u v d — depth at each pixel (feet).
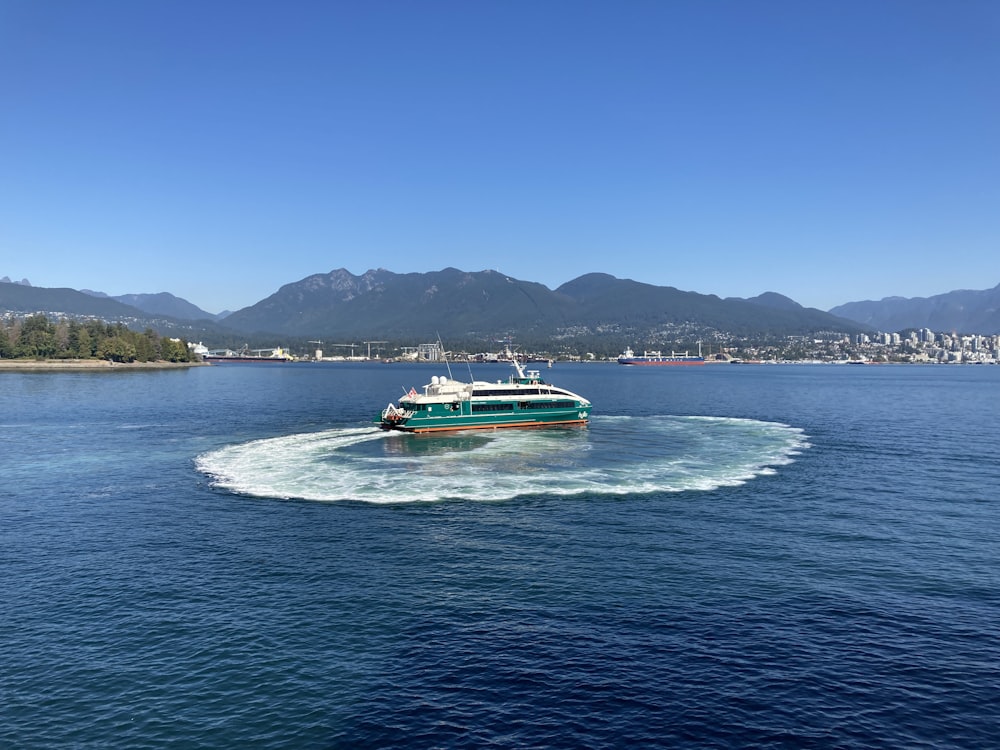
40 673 111.24
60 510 213.25
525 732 95.81
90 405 559.38
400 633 125.29
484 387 410.11
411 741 93.91
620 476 264.93
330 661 115.24
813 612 133.18
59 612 134.41
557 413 423.64
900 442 357.82
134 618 131.64
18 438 368.68
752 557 165.48
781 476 264.72
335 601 139.95
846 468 281.54
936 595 141.49
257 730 96.58
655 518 202.39
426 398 387.34
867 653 117.08
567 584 148.36
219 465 289.33
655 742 93.25
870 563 160.86
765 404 618.85
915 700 103.14
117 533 187.93
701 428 419.33
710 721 97.81
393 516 205.87
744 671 111.34
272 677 110.22
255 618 131.85
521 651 118.32
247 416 484.74
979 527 191.31
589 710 100.78
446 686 107.65
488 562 163.02
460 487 245.24
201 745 93.30
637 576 152.87
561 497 229.66
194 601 140.05
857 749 91.66
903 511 209.77
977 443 353.72
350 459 304.71
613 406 595.88
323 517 204.85
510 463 294.46
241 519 202.80
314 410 531.09
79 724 97.76
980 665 113.19
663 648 118.93
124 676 110.32
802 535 183.73
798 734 94.89
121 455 314.35
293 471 276.00
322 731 96.32
